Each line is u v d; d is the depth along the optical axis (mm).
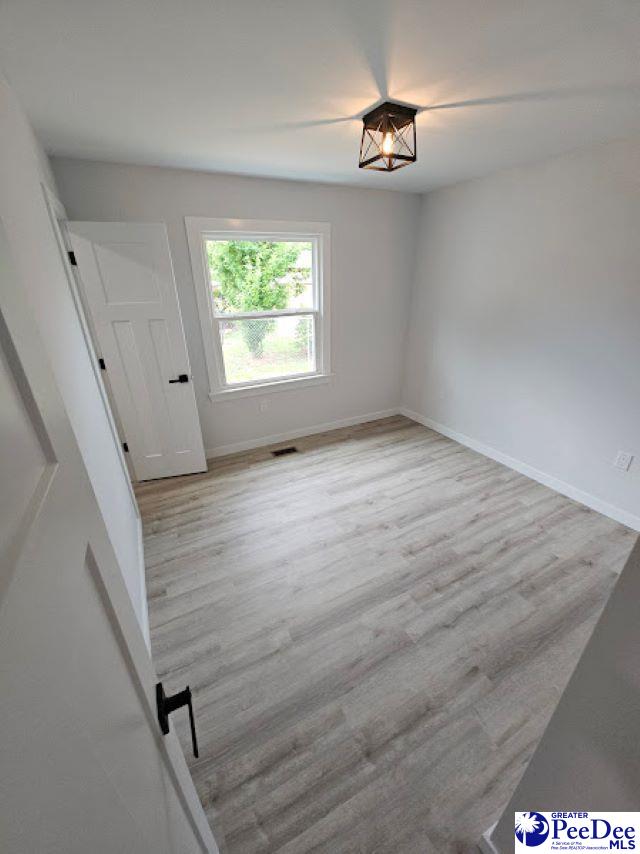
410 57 1236
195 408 2961
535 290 2703
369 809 1159
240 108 1600
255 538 2350
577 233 2371
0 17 981
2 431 334
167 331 2691
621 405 2340
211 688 1503
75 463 512
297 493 2836
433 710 1417
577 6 998
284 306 3377
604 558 2143
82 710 408
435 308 3633
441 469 3154
